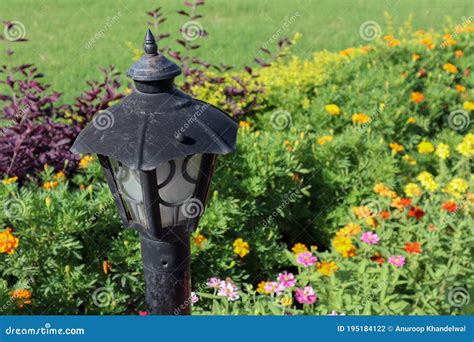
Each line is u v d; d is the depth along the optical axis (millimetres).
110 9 11734
